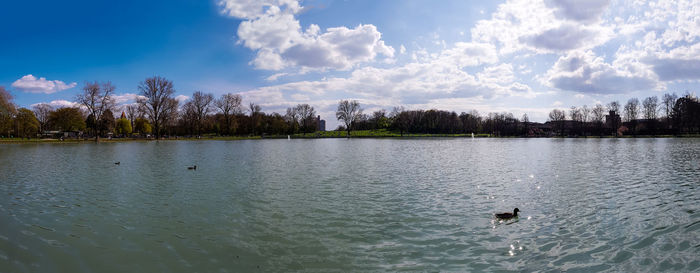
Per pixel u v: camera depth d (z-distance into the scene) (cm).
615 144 8275
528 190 2255
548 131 19625
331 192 2192
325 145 8644
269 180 2675
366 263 1112
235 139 13112
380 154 5397
